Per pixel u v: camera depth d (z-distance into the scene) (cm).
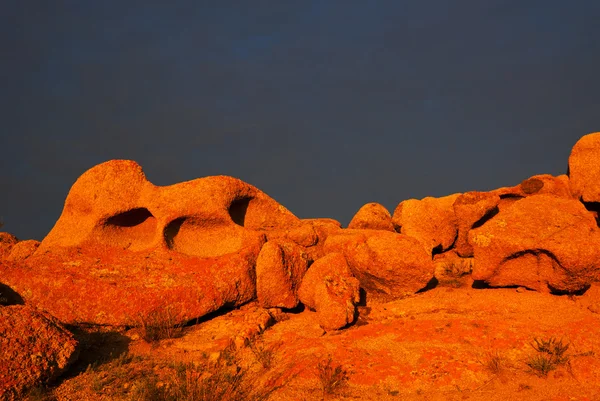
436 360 723
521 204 961
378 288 991
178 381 698
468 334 779
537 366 698
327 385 684
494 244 920
